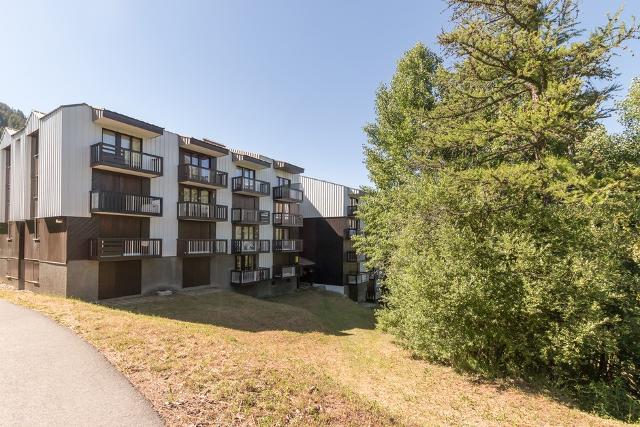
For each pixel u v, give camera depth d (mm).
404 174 15680
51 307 9945
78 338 7160
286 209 31094
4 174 22016
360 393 7602
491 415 6820
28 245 18844
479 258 9586
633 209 8789
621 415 7488
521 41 9047
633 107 12758
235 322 15508
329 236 32188
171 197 20125
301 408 5074
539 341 8492
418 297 10328
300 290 30234
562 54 8844
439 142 10992
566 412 7074
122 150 16969
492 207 9742
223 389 5270
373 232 19844
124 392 4961
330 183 32438
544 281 8281
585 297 8148
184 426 4266
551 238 8969
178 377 5590
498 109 10820
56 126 15891
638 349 8602
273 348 11844
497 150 10867
